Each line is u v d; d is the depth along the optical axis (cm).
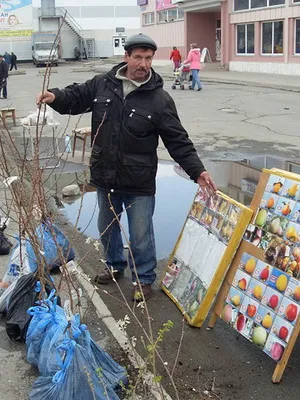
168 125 426
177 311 446
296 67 2739
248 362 379
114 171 439
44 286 372
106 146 436
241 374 365
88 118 1497
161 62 4344
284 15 2761
